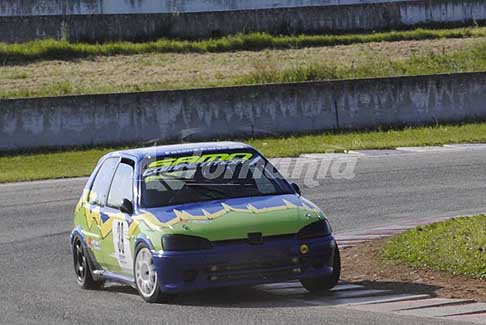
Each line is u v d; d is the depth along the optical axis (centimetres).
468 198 4638
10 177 6200
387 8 11962
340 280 2891
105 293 2945
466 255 2867
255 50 11244
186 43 11281
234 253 2552
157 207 2734
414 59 10338
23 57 10756
